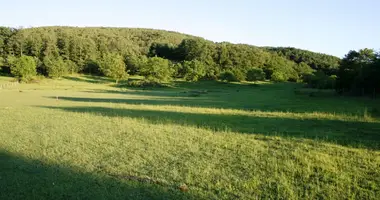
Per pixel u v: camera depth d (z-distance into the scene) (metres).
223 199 8.96
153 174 10.89
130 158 12.80
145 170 11.33
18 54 112.25
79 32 162.25
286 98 48.03
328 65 150.62
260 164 12.13
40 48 113.88
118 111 28.41
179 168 11.60
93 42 130.62
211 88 86.19
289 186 9.91
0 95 46.81
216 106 34.47
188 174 10.91
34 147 14.16
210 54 134.38
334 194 9.30
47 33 132.25
